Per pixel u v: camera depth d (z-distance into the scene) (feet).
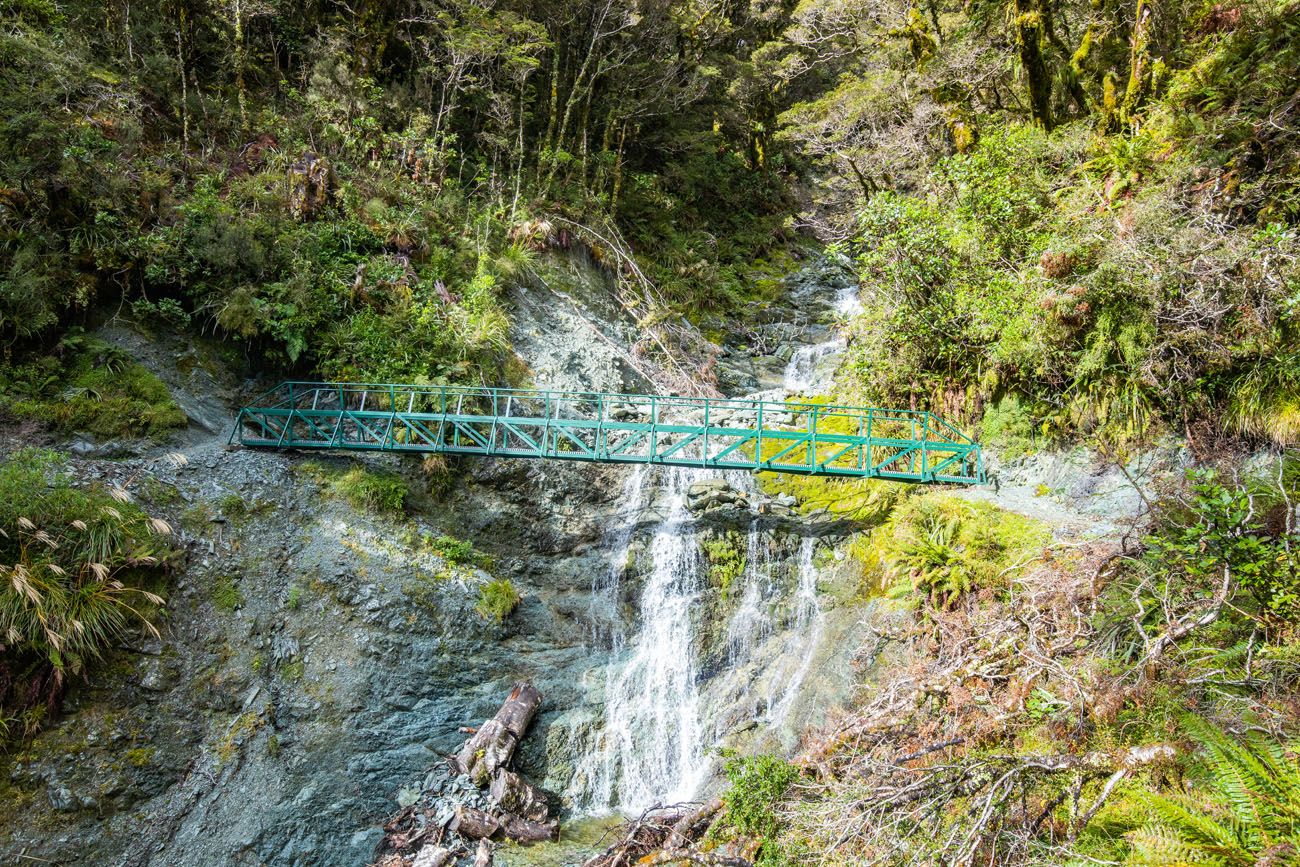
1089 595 26.71
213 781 29.71
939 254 44.50
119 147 45.50
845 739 28.48
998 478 40.68
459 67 63.46
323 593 36.52
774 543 42.52
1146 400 35.29
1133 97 44.09
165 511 35.12
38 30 48.60
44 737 27.43
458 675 36.86
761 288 79.56
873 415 47.11
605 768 35.27
